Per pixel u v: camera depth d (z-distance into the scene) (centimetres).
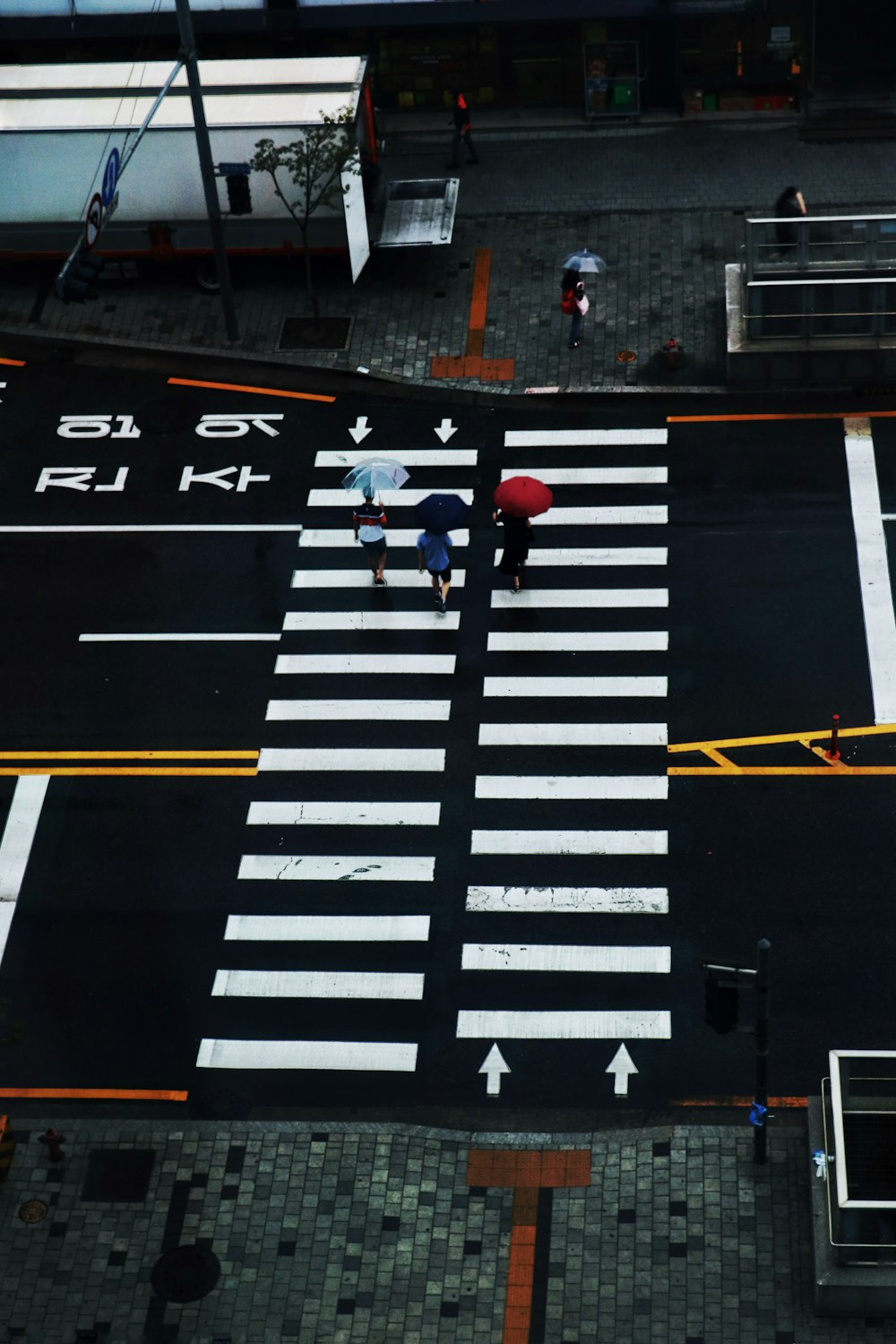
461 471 6253
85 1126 4781
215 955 5100
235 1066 4897
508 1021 4922
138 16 7175
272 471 6294
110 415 6512
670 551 5944
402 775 5444
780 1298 4378
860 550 5878
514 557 5775
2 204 6769
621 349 6544
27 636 5866
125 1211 4622
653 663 5644
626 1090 4788
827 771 5334
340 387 6550
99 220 5609
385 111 7394
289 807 5394
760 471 6150
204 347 6681
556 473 6216
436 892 5181
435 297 6794
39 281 6938
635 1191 4581
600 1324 4372
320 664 5728
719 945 5003
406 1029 4934
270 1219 4591
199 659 5769
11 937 5166
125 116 6631
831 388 6378
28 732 5616
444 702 5603
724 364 6462
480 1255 4506
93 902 5222
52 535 6147
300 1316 4425
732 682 5572
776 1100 4722
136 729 5603
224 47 7319
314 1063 4891
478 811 5338
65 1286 4503
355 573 5969
